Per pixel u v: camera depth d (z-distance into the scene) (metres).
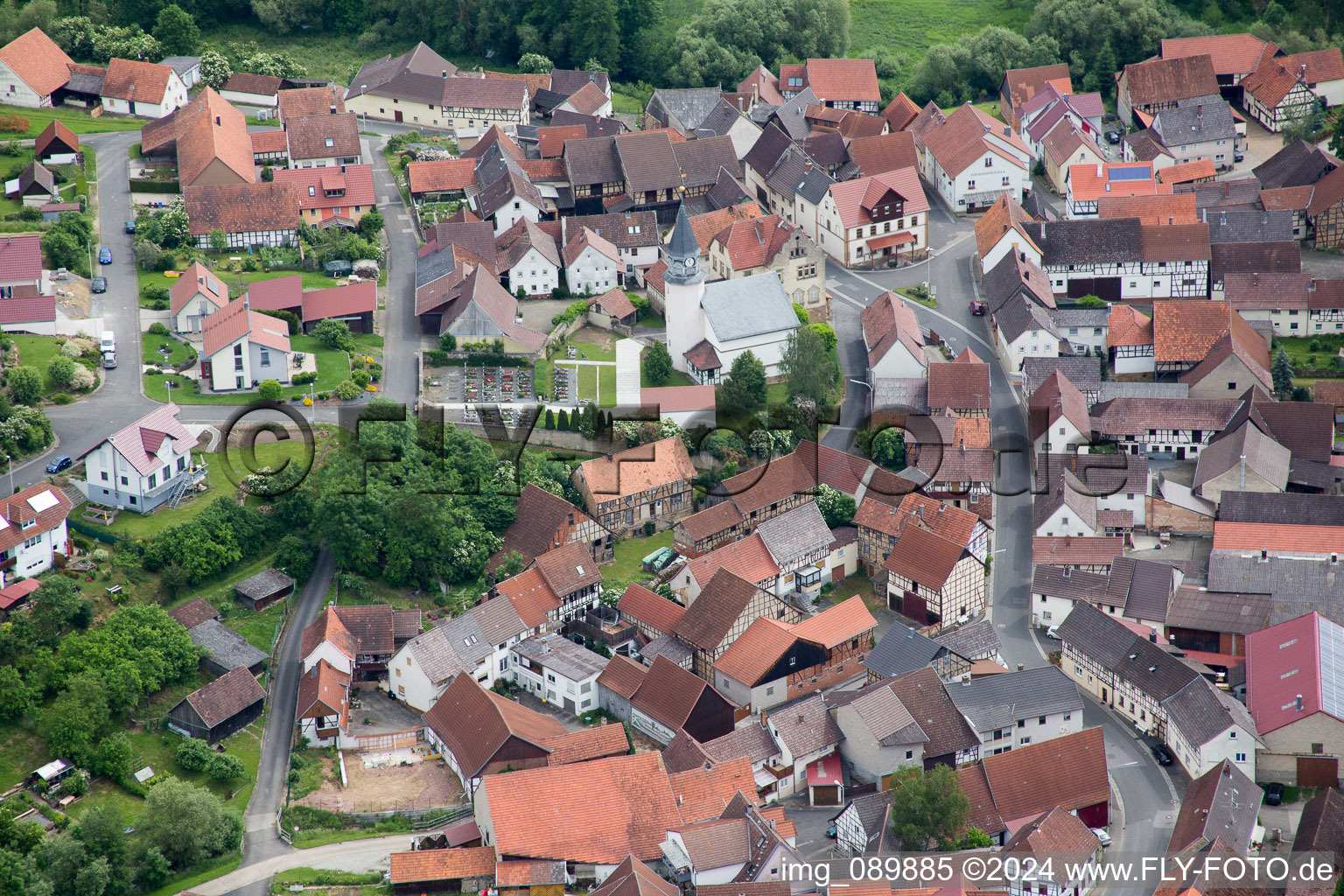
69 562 188.50
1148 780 176.62
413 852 155.62
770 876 155.25
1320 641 182.12
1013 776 168.88
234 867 158.50
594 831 160.25
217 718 173.88
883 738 173.25
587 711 186.00
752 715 186.25
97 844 151.50
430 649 184.12
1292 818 170.75
